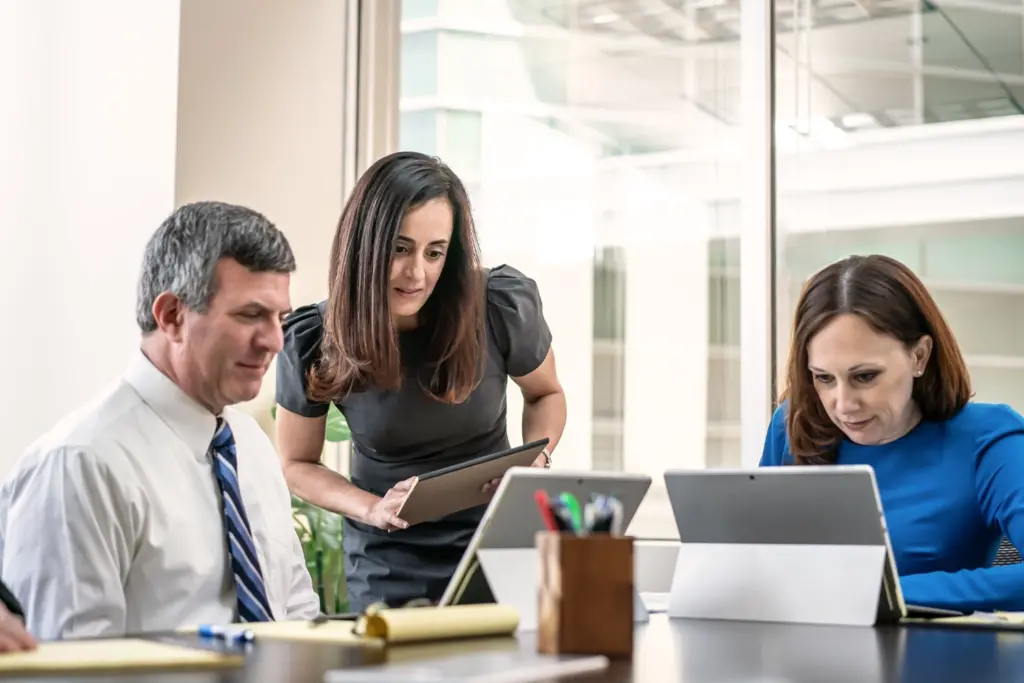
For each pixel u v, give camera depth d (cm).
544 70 356
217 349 170
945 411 201
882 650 130
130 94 335
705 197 343
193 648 125
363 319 226
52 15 342
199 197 333
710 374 341
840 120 336
